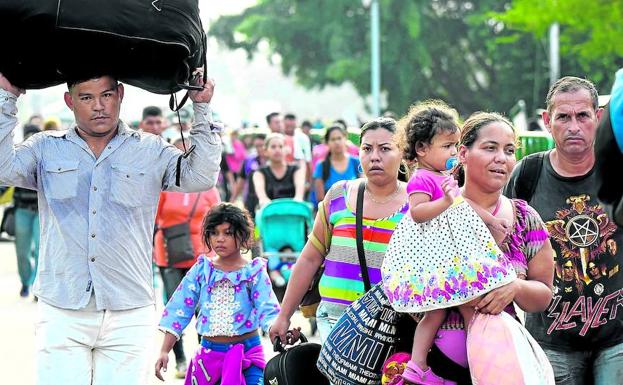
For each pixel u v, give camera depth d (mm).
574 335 6293
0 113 6062
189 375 7707
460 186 5949
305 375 6324
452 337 5340
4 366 10852
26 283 15422
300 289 6625
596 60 41812
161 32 5832
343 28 64125
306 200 18500
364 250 6254
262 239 13016
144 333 6340
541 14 34844
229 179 27938
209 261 7625
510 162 5387
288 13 68312
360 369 5723
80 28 5727
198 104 6309
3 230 15430
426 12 63750
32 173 6324
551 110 6324
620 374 6254
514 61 60844
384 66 63406
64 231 6199
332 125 14180
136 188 6297
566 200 6289
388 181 6270
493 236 5398
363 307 5770
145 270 6387
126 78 6297
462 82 65750
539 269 5523
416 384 5348
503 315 5223
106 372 6270
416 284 5270
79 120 6203
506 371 5066
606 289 6250
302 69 67500
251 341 7590
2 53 5938
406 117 5770
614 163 4707
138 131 6461
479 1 62531
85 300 6168
